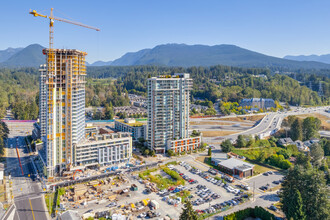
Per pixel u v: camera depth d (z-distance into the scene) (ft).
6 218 425.69
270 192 540.52
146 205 478.18
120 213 444.96
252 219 436.35
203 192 533.14
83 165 643.86
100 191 531.91
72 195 519.19
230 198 513.04
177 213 454.40
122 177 597.52
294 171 437.58
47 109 590.14
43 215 447.01
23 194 522.88
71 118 616.80
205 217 439.22
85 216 429.79
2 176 569.64
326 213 388.98
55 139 602.44
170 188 549.95
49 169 595.06
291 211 396.37
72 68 610.24
